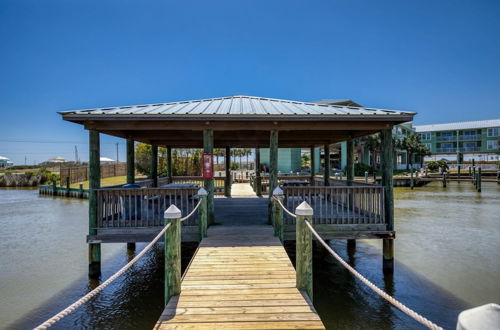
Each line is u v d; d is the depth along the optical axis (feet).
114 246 31.78
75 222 47.26
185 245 30.71
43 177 126.11
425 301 18.71
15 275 23.82
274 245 18.12
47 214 55.06
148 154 83.66
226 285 12.51
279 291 11.94
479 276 22.52
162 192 21.36
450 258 26.73
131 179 29.81
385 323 16.49
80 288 21.17
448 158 176.24
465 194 76.33
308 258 11.98
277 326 9.50
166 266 11.55
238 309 10.53
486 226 40.11
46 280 22.72
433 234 35.76
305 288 12.00
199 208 19.97
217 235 20.38
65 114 20.15
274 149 22.99
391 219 21.62
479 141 169.68
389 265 22.44
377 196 21.85
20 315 17.48
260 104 27.96
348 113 21.76
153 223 21.33
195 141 37.09
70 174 97.86
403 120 21.24
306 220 11.96
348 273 23.44
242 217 26.76
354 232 21.47
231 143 41.34
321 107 26.30
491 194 75.87
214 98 32.01
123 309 18.28
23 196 86.48
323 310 17.90
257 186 44.29
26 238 36.60
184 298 11.36
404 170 127.95
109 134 26.55
